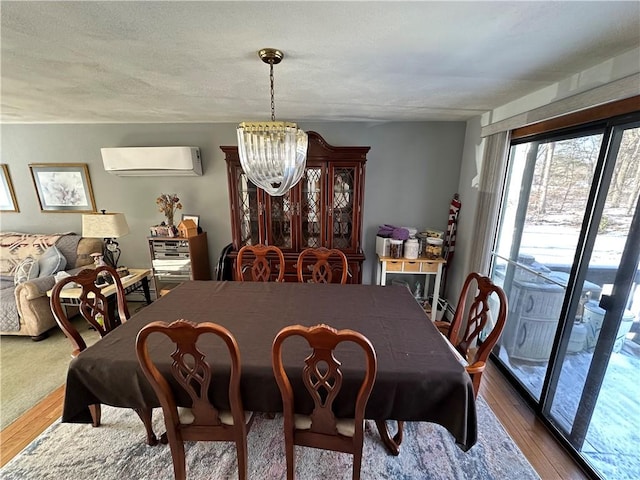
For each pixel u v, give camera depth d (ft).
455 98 6.72
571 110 5.01
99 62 4.67
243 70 5.02
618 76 4.19
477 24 3.43
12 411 5.86
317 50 4.19
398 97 6.70
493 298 8.10
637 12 3.10
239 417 3.84
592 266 4.89
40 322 8.22
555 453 5.05
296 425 3.97
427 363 3.93
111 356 4.06
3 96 6.64
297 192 9.23
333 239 9.61
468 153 9.36
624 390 4.35
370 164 10.22
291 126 4.48
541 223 6.31
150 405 4.06
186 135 10.30
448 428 3.82
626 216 4.31
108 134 10.31
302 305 5.71
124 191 10.78
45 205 10.91
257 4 3.06
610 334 4.56
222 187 10.62
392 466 4.78
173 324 3.26
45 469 4.71
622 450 4.36
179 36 3.79
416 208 10.44
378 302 5.88
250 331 4.73
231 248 9.99
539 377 6.30
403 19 3.34
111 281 8.86
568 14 3.18
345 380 3.71
